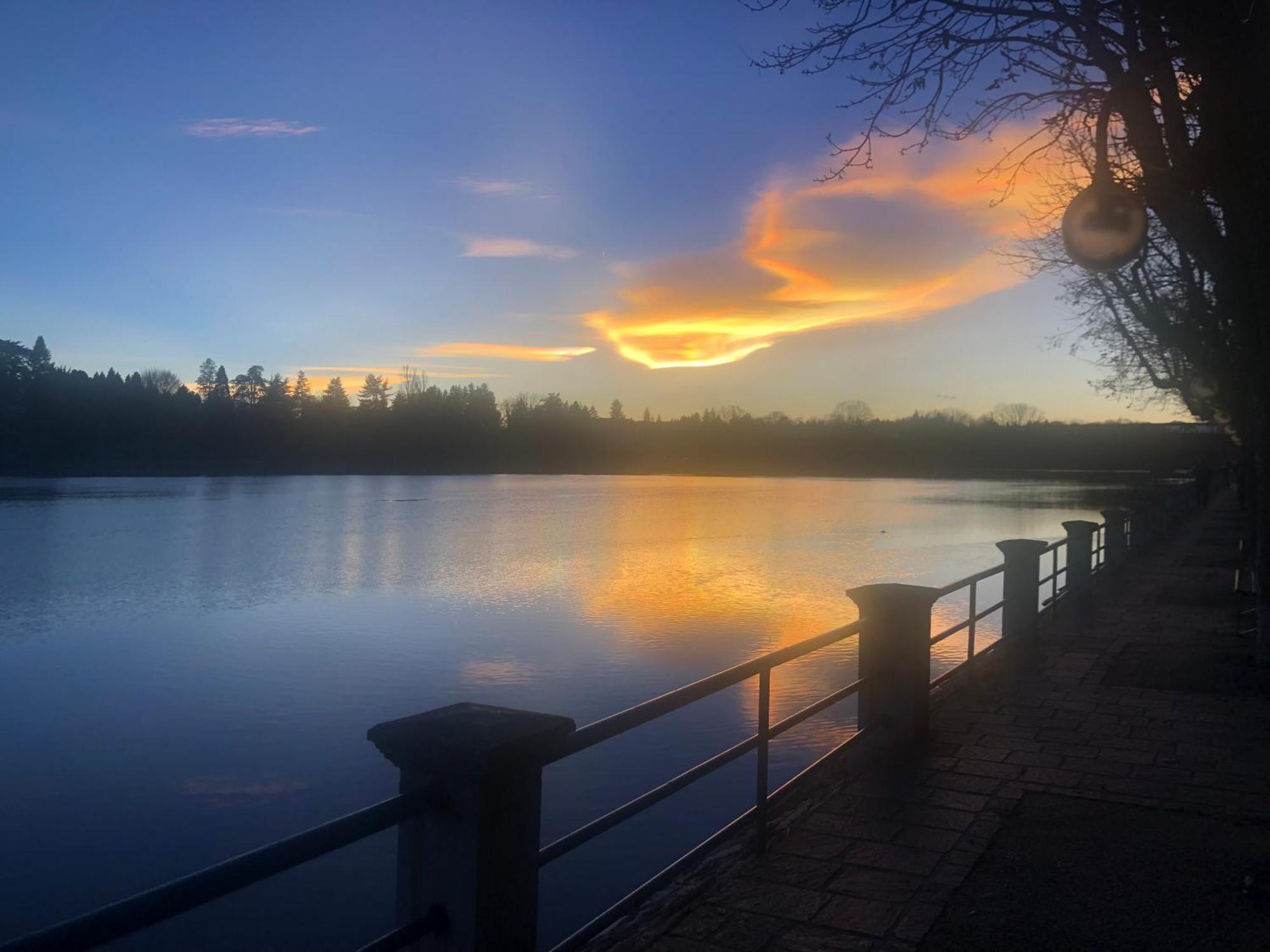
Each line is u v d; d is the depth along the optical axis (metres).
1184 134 7.98
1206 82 7.20
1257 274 8.61
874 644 7.09
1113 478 134.50
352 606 29.88
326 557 44.38
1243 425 16.23
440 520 68.00
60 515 72.12
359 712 17.06
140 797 12.88
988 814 5.73
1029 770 6.55
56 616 28.52
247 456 152.25
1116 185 7.87
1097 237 7.80
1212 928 4.27
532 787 3.14
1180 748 7.09
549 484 135.75
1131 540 23.31
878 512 70.44
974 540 47.66
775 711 15.15
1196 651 10.94
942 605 23.83
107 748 14.97
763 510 75.88
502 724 3.12
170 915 2.19
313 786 13.32
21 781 13.52
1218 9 6.80
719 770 12.42
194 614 28.69
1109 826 5.52
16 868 10.82
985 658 10.61
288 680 19.55
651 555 43.41
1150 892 4.64
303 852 2.51
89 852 11.15
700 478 161.00
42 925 9.53
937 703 8.49
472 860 2.97
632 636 23.62
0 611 29.48
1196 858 5.05
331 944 9.04
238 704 17.66
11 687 19.22
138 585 35.69
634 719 3.85
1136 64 7.69
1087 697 8.74
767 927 4.36
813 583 33.00
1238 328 9.81
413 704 17.48
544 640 23.33
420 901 3.06
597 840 10.46
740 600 29.41
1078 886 4.72
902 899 4.61
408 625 25.94
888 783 6.30
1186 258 14.12
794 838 5.38
